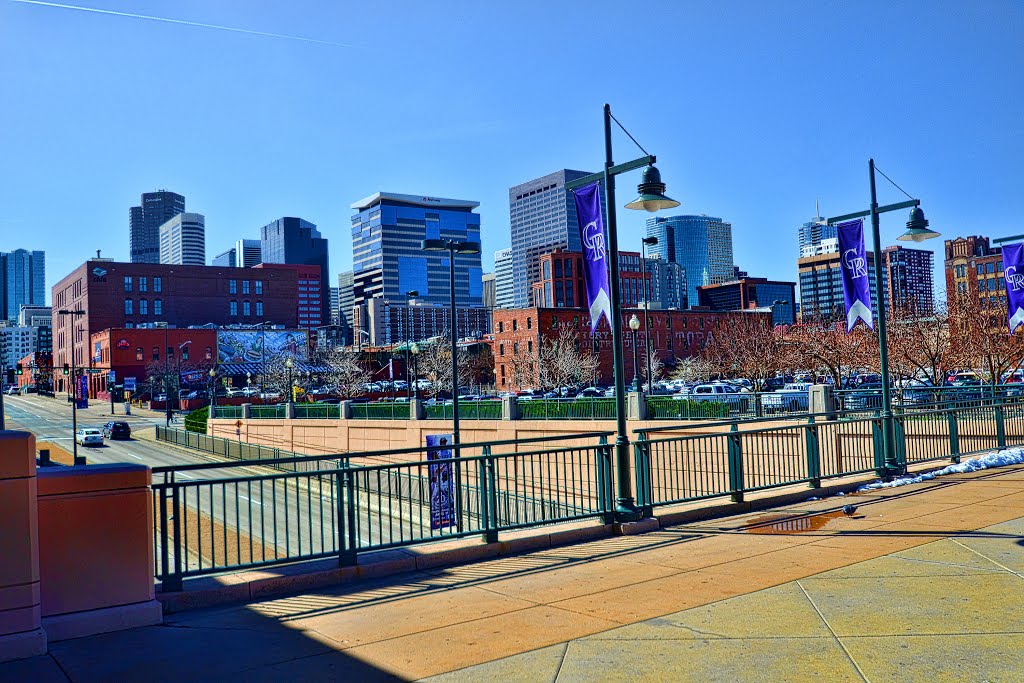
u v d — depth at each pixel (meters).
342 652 5.74
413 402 39.97
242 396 94.06
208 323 126.50
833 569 7.60
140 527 6.63
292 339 115.81
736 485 11.47
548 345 89.19
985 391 24.55
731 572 7.68
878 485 12.96
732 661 5.22
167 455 53.62
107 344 106.69
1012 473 13.62
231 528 19.91
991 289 93.06
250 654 5.74
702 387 54.47
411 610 6.85
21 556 5.80
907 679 4.80
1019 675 4.81
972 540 8.59
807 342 44.56
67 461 49.62
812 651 5.35
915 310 41.91
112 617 6.38
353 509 8.20
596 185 10.84
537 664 5.34
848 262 14.40
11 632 5.71
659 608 6.55
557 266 127.88
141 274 127.06
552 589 7.38
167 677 5.28
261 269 139.00
